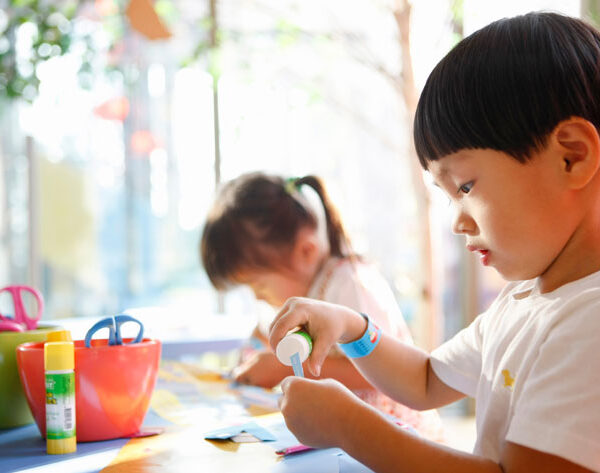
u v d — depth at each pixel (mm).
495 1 2309
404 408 1149
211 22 2461
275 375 1103
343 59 2602
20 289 966
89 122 2965
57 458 678
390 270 2990
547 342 572
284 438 724
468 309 2771
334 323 769
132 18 1586
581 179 577
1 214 2920
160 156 2969
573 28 613
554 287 650
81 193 3029
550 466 523
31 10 2490
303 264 1347
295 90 2506
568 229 603
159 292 3070
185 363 1297
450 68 626
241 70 2475
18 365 772
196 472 615
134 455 676
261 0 2602
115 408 734
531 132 573
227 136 2652
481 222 608
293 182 1405
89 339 768
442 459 558
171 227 3047
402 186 3020
